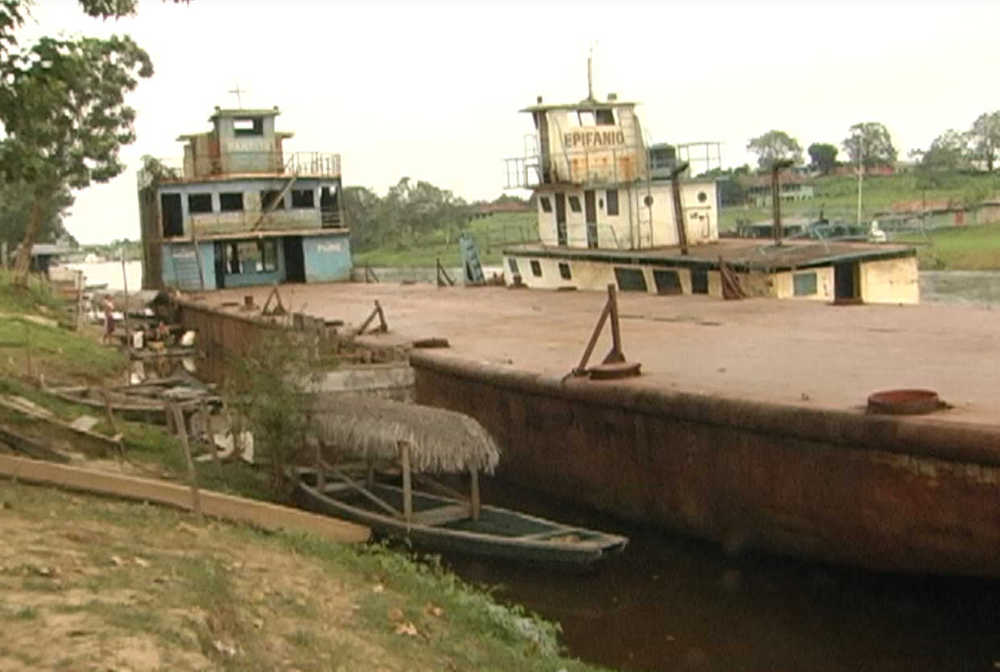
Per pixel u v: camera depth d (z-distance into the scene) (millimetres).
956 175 104812
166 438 17609
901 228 68312
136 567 8375
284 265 45438
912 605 11320
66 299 48344
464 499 14656
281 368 15469
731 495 12586
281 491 15320
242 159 44594
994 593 10664
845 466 11078
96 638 6441
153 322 41031
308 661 7078
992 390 11570
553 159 34094
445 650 8219
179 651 6492
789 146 122375
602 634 11289
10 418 15852
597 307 25078
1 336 28234
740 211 83812
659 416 13406
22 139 15281
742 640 10977
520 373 16062
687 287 27406
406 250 89375
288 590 8891
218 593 7910
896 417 10477
